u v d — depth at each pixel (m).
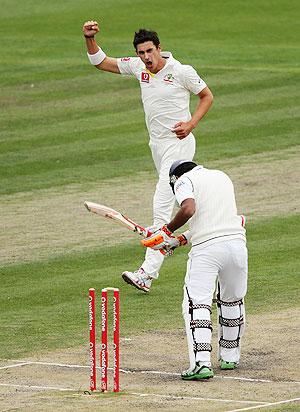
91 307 33.44
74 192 70.81
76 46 121.81
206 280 36.06
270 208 65.38
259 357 38.31
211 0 142.38
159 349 39.81
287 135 85.12
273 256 54.28
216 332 42.41
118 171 76.25
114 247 57.78
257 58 113.88
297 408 31.06
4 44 123.94
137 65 49.12
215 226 36.31
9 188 72.44
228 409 31.03
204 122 89.25
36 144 84.44
